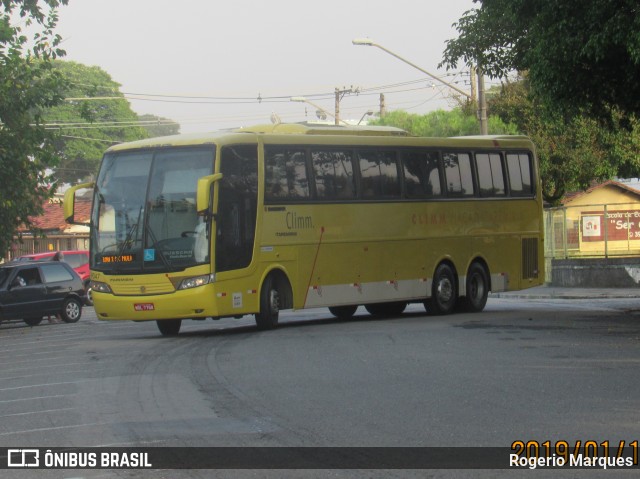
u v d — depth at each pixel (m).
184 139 26.58
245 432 12.82
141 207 26.41
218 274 25.81
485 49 32.19
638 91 27.33
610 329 25.67
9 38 35.28
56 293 39.06
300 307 28.06
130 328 32.97
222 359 20.61
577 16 24.83
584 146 65.19
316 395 15.58
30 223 38.03
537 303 40.88
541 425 12.82
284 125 28.95
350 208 29.47
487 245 34.09
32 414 14.81
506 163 35.12
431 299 32.09
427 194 31.95
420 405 14.46
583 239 50.69
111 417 14.23
